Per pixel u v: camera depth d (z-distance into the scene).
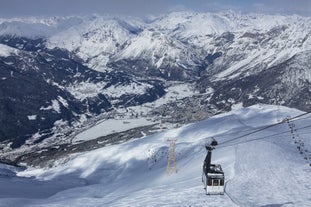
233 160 82.19
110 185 124.38
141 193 69.88
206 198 56.97
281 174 67.06
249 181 64.19
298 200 53.03
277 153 85.88
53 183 165.62
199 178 74.25
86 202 78.38
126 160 196.38
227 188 60.81
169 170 107.31
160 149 179.50
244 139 124.25
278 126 152.12
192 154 140.75
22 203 86.06
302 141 109.69
